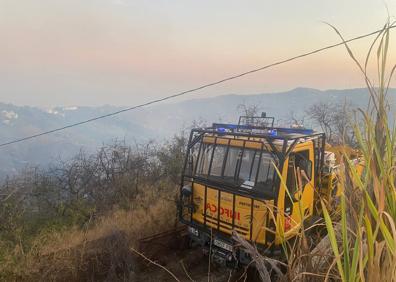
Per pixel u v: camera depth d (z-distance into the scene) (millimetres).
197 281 7312
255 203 6332
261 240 6195
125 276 7012
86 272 7023
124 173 14461
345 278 1463
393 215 1474
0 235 8266
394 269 1300
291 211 6094
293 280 1813
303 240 1999
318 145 7480
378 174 1531
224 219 7066
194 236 7859
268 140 6375
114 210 11039
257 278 6969
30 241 7645
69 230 8930
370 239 1365
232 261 6883
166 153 16094
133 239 8078
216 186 7238
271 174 6340
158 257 8289
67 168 14797
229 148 7207
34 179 13383
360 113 1598
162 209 10000
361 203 1569
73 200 12008
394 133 1516
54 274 6562
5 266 6195
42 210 11414
